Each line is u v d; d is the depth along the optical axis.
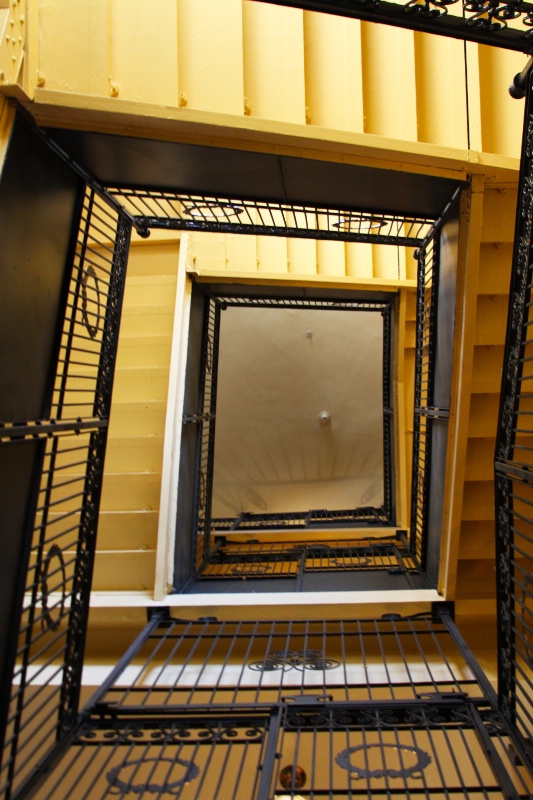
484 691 1.36
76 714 1.31
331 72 1.43
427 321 2.03
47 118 1.05
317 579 2.16
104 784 1.81
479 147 1.53
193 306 2.38
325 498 4.04
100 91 1.14
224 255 2.68
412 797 1.77
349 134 1.21
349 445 3.96
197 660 1.77
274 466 4.05
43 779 1.12
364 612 1.84
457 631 1.67
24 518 1.06
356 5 0.88
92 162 1.25
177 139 1.16
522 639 1.18
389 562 2.40
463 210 1.44
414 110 1.52
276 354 3.62
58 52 1.13
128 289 2.35
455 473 1.67
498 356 1.74
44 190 1.10
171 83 1.17
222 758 1.94
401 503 3.08
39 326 1.10
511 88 1.09
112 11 1.17
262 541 3.07
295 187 1.42
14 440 0.98
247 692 1.81
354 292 2.69
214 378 2.85
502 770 1.08
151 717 1.32
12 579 1.02
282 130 1.16
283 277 2.47
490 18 0.90
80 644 1.34
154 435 2.22
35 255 1.07
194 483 2.41
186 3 1.23
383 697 1.68
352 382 3.71
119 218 1.51
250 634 1.65
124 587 2.02
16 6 0.94
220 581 2.23
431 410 1.84
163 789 1.12
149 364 2.29
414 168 1.32
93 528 1.38
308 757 1.96
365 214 1.66
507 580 1.26
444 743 1.90
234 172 1.32
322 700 1.36
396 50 1.53
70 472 2.15
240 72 1.23
